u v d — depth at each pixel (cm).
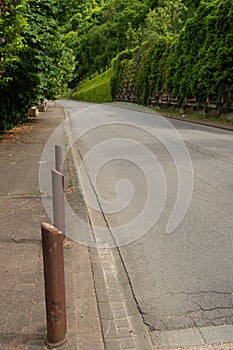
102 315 315
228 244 462
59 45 1642
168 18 4656
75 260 416
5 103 1666
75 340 280
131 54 5391
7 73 1407
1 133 1611
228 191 692
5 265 397
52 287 267
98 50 9044
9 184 744
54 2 1471
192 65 2750
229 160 988
